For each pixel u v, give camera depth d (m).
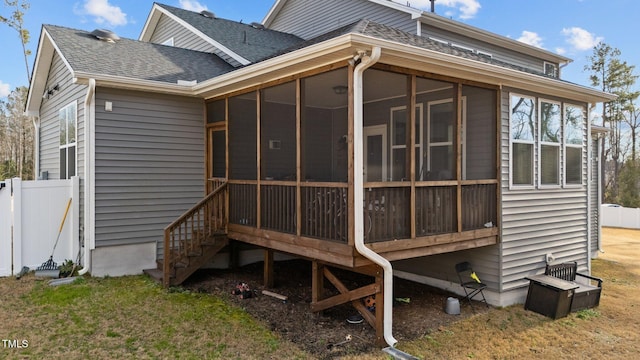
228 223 6.96
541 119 7.09
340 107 9.13
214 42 10.21
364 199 4.79
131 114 7.09
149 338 4.66
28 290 6.08
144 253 7.29
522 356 4.75
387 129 8.02
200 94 7.36
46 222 7.12
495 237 6.34
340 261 4.80
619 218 18.53
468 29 9.77
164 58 8.81
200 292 6.42
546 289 6.12
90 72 6.53
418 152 7.52
